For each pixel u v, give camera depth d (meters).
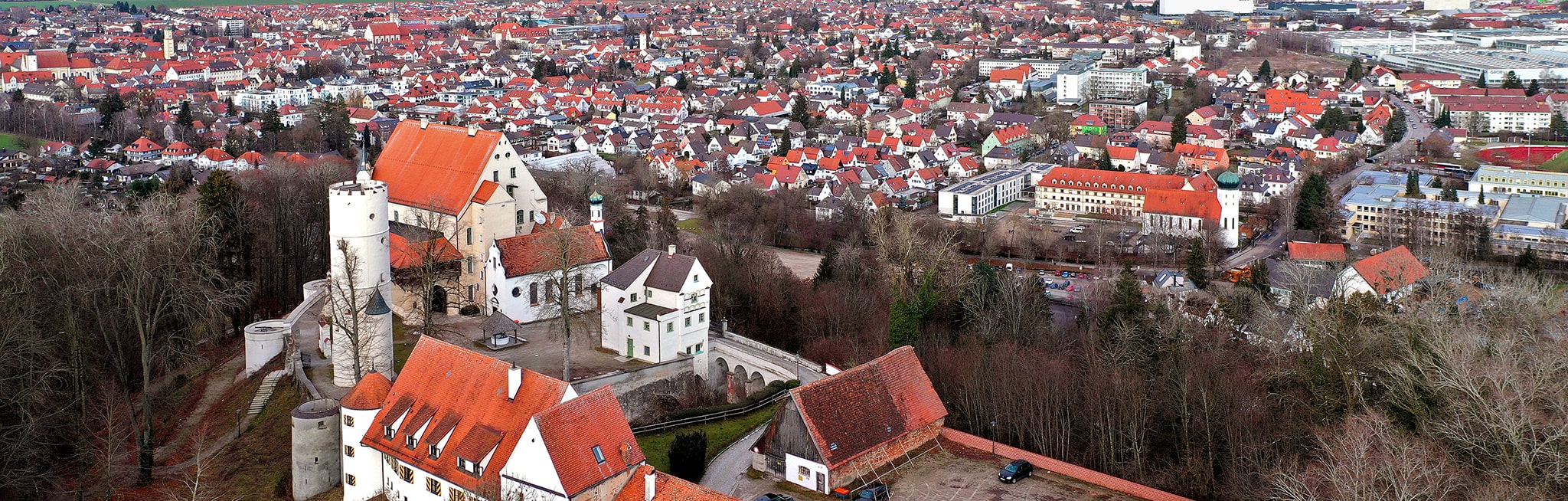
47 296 192.75
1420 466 137.62
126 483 169.88
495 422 146.00
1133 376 180.25
